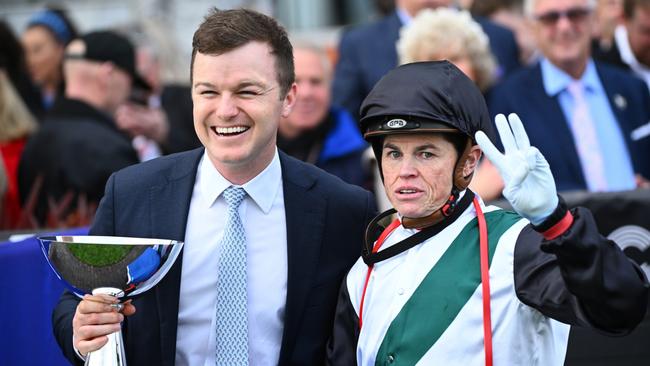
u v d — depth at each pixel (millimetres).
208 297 5992
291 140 10227
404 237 5871
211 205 6066
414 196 5570
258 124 5758
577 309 4957
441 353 5488
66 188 9586
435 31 9250
